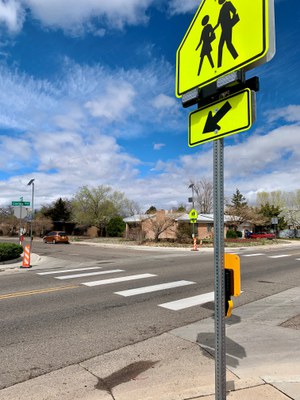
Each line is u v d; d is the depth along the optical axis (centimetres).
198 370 409
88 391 364
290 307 730
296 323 611
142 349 485
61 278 1122
